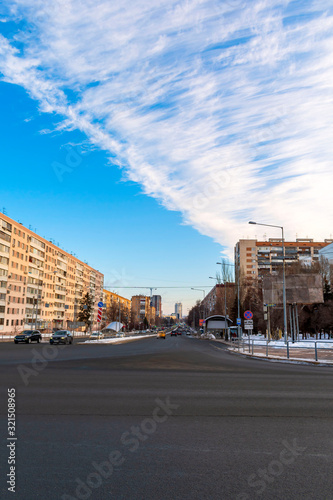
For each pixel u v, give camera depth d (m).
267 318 41.41
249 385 10.74
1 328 72.75
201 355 25.19
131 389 9.61
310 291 40.31
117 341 44.66
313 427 6.06
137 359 20.03
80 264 129.00
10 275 76.44
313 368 17.14
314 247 117.25
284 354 25.64
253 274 115.25
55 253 103.81
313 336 62.19
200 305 168.25
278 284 41.03
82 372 13.31
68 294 115.94
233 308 82.00
